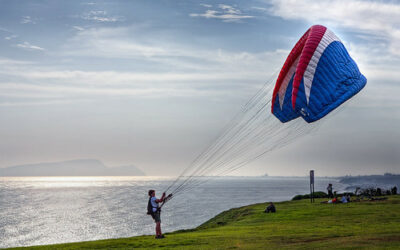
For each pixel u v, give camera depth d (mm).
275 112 25828
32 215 92188
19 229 68688
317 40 22906
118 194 192375
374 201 39000
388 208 32344
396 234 19031
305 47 22891
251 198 142875
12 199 152375
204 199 141125
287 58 24750
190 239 20734
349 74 22500
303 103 22047
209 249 17453
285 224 26859
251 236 21188
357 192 49750
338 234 20203
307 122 22391
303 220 28312
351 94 22094
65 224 74750
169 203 122000
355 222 25266
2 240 57594
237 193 192750
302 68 22375
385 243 16547
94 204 126312
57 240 56594
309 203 42094
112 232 63312
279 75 25016
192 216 81125
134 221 77250
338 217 28406
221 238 20781
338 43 23453
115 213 95000
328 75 22172
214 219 44844
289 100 24562
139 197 164750
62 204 126250
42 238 58719
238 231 24484
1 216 90125
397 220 25391
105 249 18922
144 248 18719
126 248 18891
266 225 27266
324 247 16375
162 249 18156
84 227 70125
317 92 21891
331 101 21797
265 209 39875
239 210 45188
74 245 20484
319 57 22391
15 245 53219
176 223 71062
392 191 49562
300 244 17625
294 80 22578
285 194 177875
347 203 38406
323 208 35281
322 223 25734
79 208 110938
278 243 18297
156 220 21766
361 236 18891
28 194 191625
